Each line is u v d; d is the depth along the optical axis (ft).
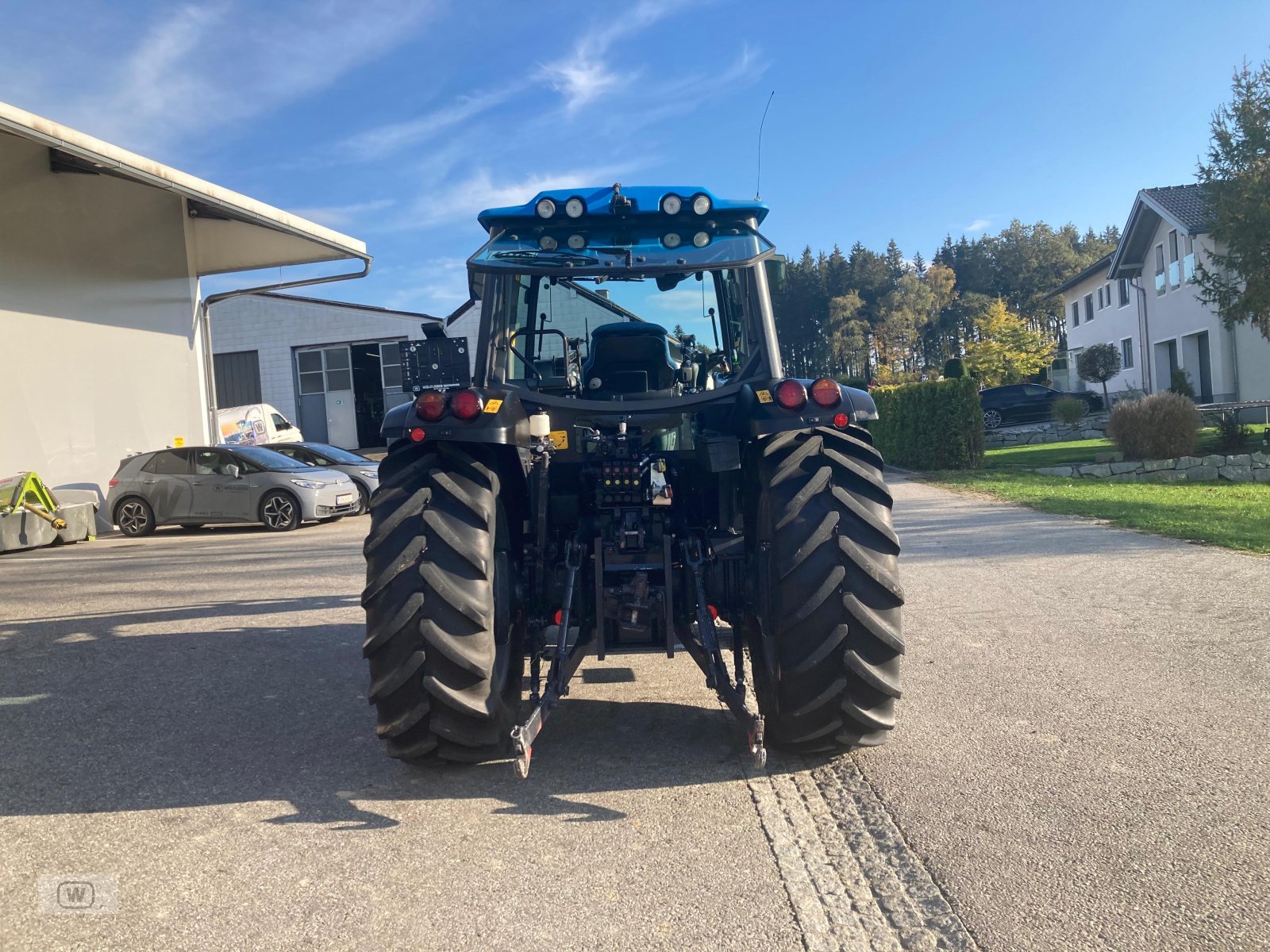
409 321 106.73
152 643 20.02
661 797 10.93
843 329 260.01
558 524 13.83
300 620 22.13
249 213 49.73
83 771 12.22
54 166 47.52
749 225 13.42
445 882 8.97
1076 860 9.12
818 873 9.01
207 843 9.96
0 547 39.78
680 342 14.23
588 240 13.26
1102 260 117.19
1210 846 9.34
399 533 10.96
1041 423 103.81
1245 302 63.16
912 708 14.07
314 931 8.14
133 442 52.01
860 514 11.03
